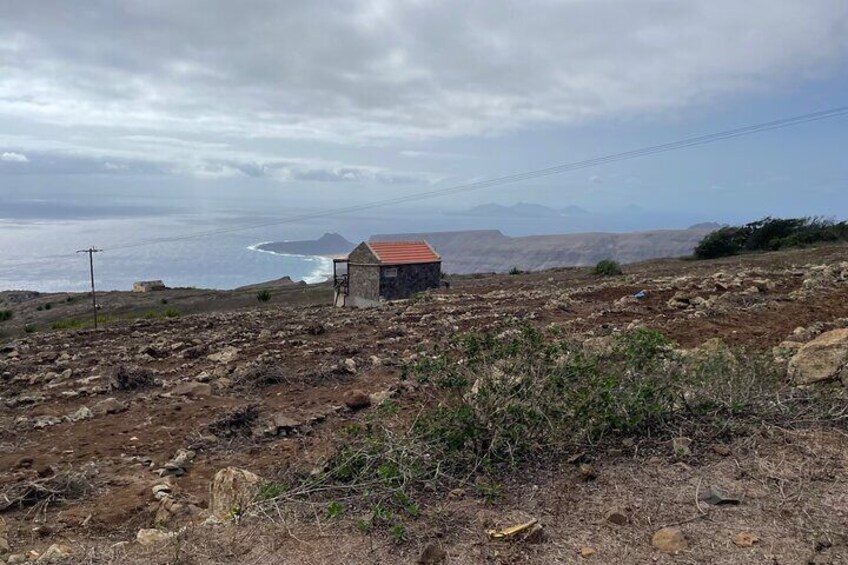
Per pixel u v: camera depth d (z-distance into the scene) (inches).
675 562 146.1
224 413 356.5
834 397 235.1
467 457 201.8
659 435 213.6
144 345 606.9
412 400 336.2
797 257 1191.6
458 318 641.6
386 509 174.2
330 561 152.6
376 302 1061.8
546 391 220.1
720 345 314.0
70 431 343.9
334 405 365.4
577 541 157.1
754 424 216.7
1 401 404.8
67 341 668.1
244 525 173.6
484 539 159.2
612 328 510.9
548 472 195.2
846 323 436.5
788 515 162.7
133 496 253.8
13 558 188.2
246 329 684.1
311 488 191.5
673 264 1518.2
